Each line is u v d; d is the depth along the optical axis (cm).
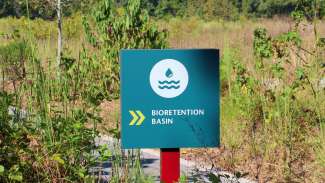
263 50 998
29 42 779
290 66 1085
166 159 622
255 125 1005
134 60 597
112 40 1527
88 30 1577
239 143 958
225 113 1077
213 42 2716
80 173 658
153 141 604
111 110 1120
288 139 902
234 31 3541
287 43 1018
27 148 660
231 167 879
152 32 1552
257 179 796
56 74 790
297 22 960
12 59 795
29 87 739
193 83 602
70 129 672
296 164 840
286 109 964
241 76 1109
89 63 1320
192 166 890
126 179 693
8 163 660
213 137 607
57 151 657
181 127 604
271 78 1048
